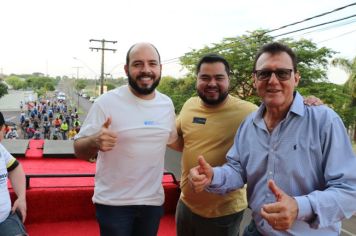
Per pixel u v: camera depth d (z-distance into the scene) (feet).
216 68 9.14
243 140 6.98
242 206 9.71
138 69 7.58
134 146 7.67
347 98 56.70
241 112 9.30
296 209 5.32
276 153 6.16
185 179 9.79
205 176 6.41
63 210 11.73
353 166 5.65
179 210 10.34
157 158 8.09
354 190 5.48
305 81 57.36
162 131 7.97
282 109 6.29
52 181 12.58
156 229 8.52
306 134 5.98
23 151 15.96
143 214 8.16
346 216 5.51
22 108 197.98
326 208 5.37
